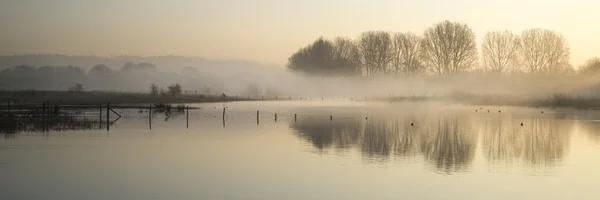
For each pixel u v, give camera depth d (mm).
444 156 29875
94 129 44875
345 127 48594
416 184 22109
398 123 53562
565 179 23312
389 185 21906
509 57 116000
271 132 43500
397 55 131250
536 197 20109
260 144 35094
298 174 24234
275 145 34594
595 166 26609
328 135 41062
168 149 32469
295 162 27578
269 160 28203
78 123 49562
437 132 44188
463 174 24375
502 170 25391
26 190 21062
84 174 24203
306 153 30875
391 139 38438
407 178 23328
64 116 55719
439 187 21578
